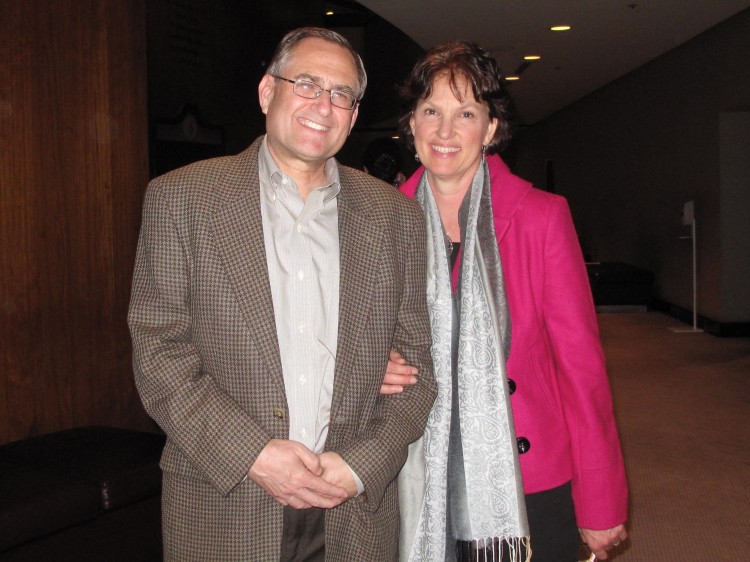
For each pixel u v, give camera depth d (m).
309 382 1.64
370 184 1.84
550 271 1.85
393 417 1.72
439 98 1.85
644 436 5.46
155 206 1.63
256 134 5.37
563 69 12.57
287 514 1.65
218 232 1.61
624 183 13.57
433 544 1.88
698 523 3.98
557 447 1.89
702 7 8.63
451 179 1.94
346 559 1.69
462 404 1.86
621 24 9.31
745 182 9.41
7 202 3.28
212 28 4.75
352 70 1.67
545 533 1.88
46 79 3.43
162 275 1.61
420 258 1.84
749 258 9.42
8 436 3.31
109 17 3.72
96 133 3.68
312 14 6.16
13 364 3.33
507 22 9.07
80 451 2.99
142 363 1.58
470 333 1.86
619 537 1.89
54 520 2.55
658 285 12.01
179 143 4.45
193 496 1.65
